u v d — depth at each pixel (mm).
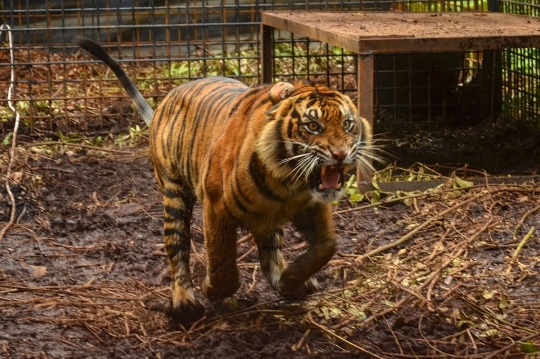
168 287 6148
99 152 9680
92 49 6543
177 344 5238
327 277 6238
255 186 4984
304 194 5070
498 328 5379
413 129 10391
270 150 4883
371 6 12414
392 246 6723
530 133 9852
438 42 7602
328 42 8156
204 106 5488
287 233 7137
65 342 5301
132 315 5652
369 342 5242
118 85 11500
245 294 5996
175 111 5742
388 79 10828
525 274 6203
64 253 6875
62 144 9742
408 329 5395
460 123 10680
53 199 8086
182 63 12180
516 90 10305
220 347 5176
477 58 10562
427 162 9109
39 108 10734
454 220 7188
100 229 7410
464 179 8133
